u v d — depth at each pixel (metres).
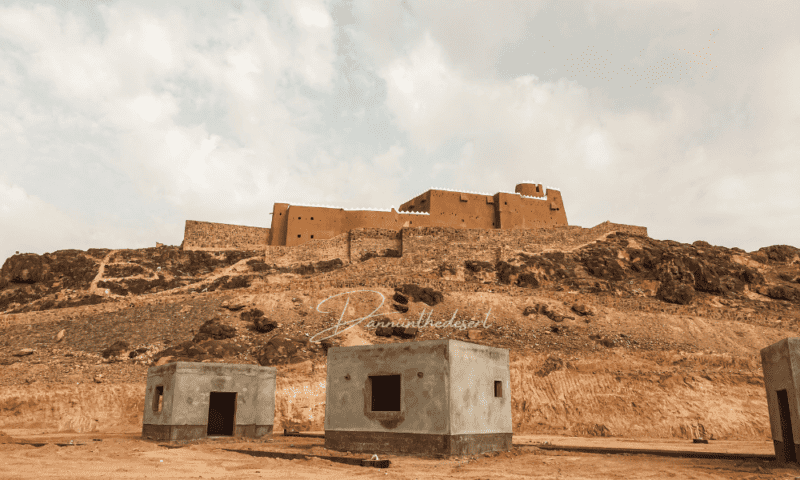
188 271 63.38
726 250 69.00
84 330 46.00
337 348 21.19
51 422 32.31
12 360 39.84
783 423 17.42
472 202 70.50
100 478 13.05
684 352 42.50
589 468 16.72
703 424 32.25
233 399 26.56
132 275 60.56
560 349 42.44
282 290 51.31
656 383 36.44
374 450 19.36
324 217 67.38
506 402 21.48
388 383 22.58
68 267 62.22
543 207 72.75
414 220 68.62
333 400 20.73
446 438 18.06
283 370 37.84
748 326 49.25
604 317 48.78
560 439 29.67
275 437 27.92
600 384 36.78
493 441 20.25
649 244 67.00
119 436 27.59
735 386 36.16
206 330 43.75
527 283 56.59
